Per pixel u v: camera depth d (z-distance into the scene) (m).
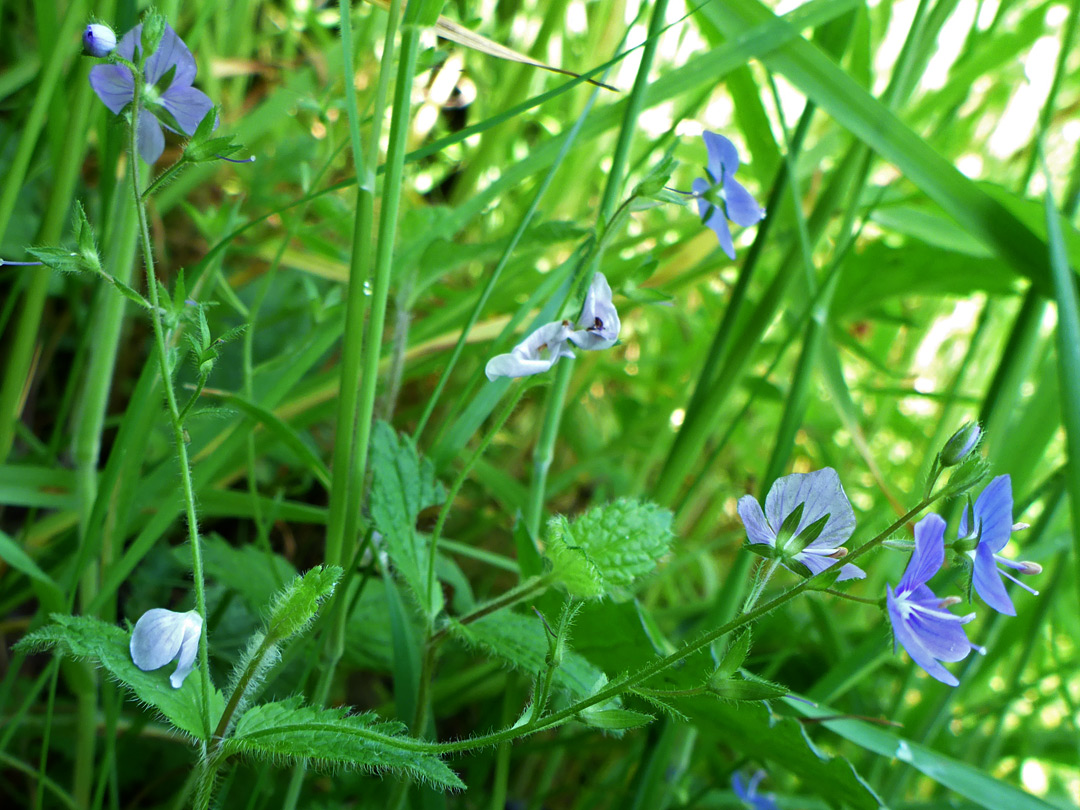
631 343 0.28
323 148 0.18
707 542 0.25
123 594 0.17
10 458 0.17
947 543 0.08
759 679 0.08
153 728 0.15
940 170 0.14
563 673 0.11
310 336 0.15
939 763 0.13
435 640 0.11
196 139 0.08
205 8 0.14
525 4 0.25
